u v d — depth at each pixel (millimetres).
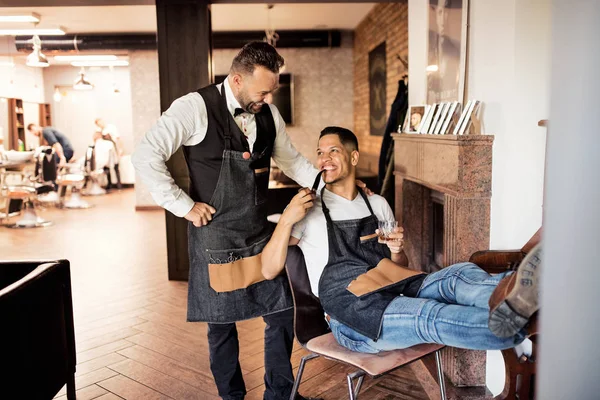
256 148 2307
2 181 8453
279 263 2217
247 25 8727
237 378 2463
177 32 4824
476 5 2738
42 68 14031
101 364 3170
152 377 2982
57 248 6508
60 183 9656
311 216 2258
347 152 2252
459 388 2705
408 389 2811
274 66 2129
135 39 8781
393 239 2133
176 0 4785
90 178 11938
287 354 2502
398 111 4551
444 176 2719
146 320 3949
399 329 1886
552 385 958
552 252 945
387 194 4520
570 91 901
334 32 9188
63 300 2479
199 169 2264
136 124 9469
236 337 2447
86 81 10516
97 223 8266
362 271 2115
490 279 1835
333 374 2986
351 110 9859
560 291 941
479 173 2537
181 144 2270
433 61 3438
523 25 2330
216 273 2285
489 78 2596
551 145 936
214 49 9273
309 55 9695
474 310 1711
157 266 5586
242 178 2271
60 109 14227
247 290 2336
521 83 2361
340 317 2068
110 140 11984
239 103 2221
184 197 2205
